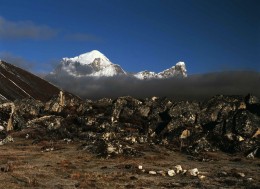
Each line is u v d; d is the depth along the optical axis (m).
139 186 38.12
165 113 119.56
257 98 114.38
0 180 37.44
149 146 86.56
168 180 43.50
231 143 90.38
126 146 73.44
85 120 115.12
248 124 96.31
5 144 84.75
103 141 75.50
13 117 111.75
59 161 59.38
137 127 113.19
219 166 61.81
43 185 36.50
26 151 73.38
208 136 95.62
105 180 40.78
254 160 73.62
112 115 121.19
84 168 52.84
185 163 64.62
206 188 38.78
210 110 112.75
